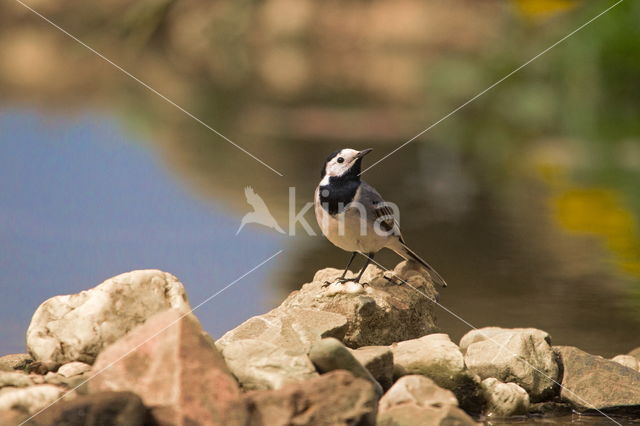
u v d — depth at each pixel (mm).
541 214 17766
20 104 30781
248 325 8484
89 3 47438
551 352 8781
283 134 27000
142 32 46062
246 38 48281
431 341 8594
